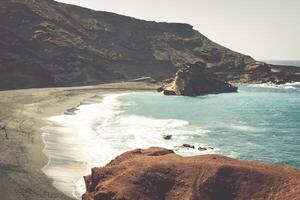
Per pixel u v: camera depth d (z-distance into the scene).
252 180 20.09
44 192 25.20
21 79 87.31
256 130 48.66
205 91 95.62
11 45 92.88
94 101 74.75
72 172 29.56
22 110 54.97
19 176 27.55
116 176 22.42
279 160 34.94
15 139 37.69
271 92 102.75
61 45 111.38
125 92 95.75
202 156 23.86
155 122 52.38
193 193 20.38
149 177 21.67
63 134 42.62
